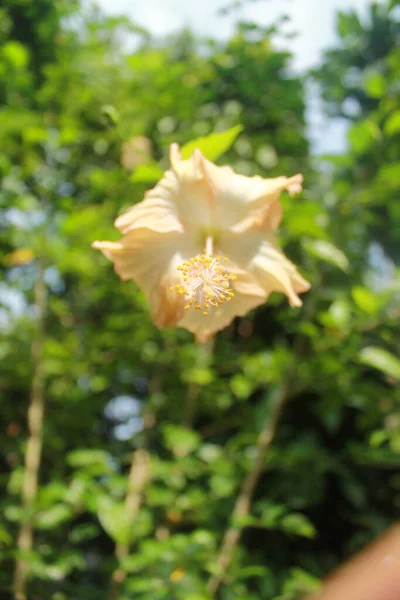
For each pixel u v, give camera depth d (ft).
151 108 2.78
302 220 2.15
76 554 2.33
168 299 1.61
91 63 2.98
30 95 2.77
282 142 3.01
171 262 1.61
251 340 3.11
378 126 2.37
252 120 2.95
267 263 1.61
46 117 2.77
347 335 2.37
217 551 2.47
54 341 2.67
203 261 1.58
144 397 3.13
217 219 1.62
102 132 2.79
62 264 2.57
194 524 2.80
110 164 2.84
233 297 1.64
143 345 2.73
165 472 2.43
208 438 3.11
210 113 2.97
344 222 2.47
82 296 3.17
